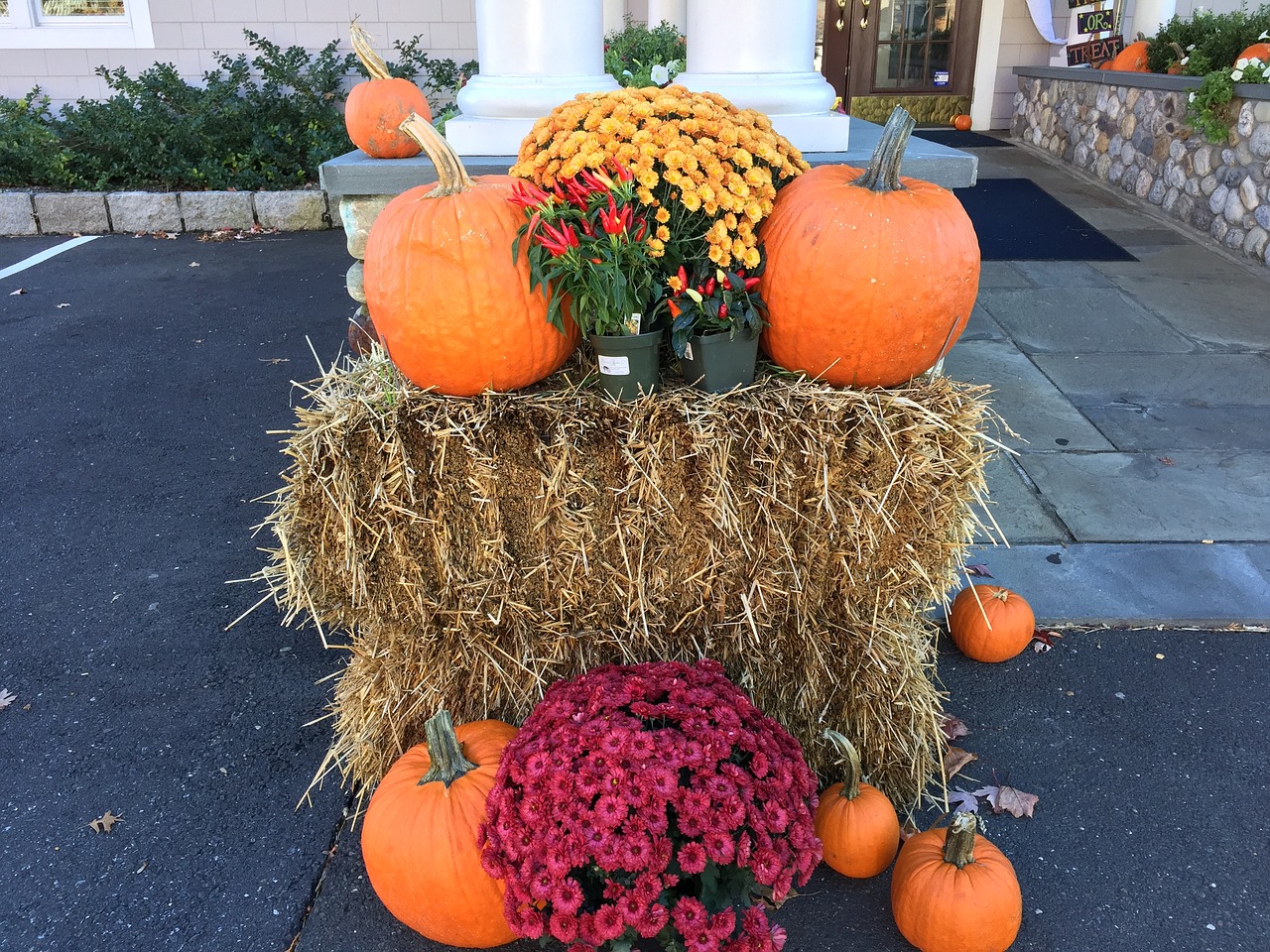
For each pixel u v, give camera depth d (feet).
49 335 17.31
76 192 24.85
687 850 5.03
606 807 5.05
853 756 6.30
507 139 10.70
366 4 27.76
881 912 6.28
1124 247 21.09
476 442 6.09
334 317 18.33
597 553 6.48
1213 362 15.08
